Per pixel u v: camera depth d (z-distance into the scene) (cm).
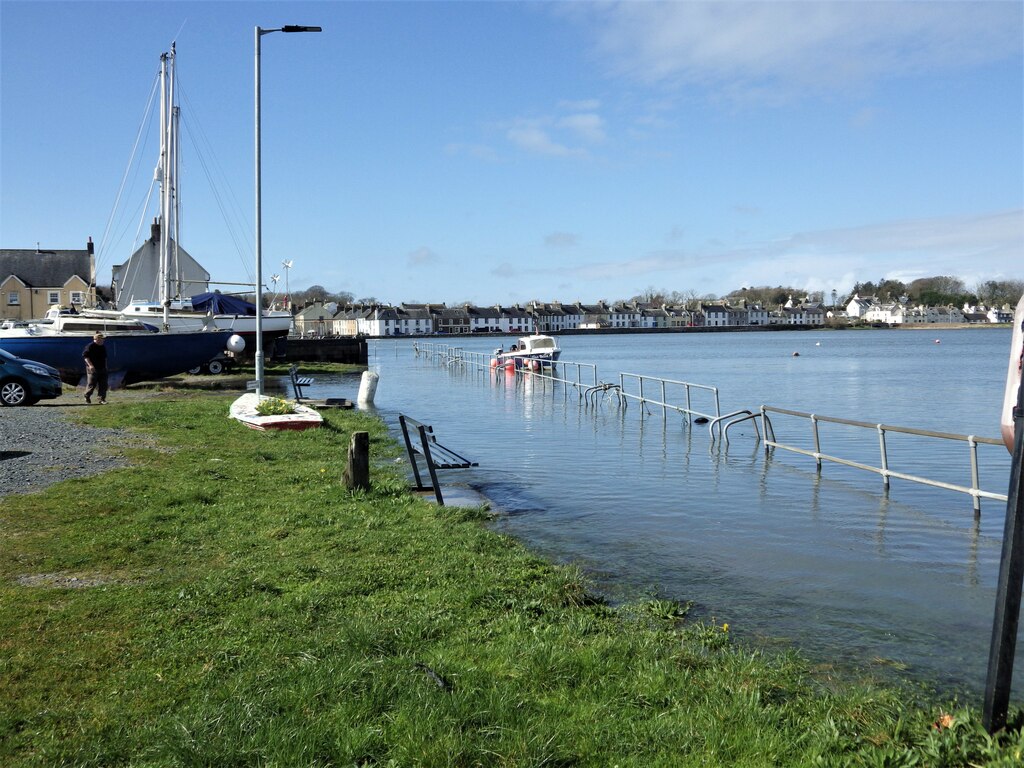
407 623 581
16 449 1406
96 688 480
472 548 820
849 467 1560
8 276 8262
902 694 521
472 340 16412
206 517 927
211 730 416
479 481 1362
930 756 395
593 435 2028
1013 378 465
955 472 1565
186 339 3133
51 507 950
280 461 1355
